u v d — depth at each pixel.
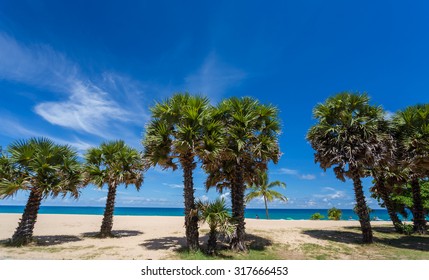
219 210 10.52
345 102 15.00
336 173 15.94
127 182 16.61
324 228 19.06
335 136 15.01
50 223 22.28
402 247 13.49
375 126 14.12
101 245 12.65
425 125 14.15
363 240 14.42
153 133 11.48
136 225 21.55
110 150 16.53
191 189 11.22
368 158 13.99
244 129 11.75
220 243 13.09
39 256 10.05
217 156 11.04
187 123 11.11
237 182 12.37
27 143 12.80
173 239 14.52
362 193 14.84
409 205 19.25
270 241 14.09
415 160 14.20
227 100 12.73
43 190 12.30
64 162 13.09
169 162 11.88
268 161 13.01
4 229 17.56
